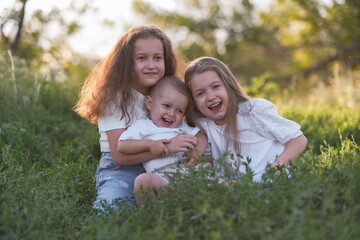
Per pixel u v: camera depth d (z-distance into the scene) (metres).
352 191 2.12
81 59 14.66
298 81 20.19
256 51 25.03
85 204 3.00
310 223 1.79
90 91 3.39
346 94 7.07
